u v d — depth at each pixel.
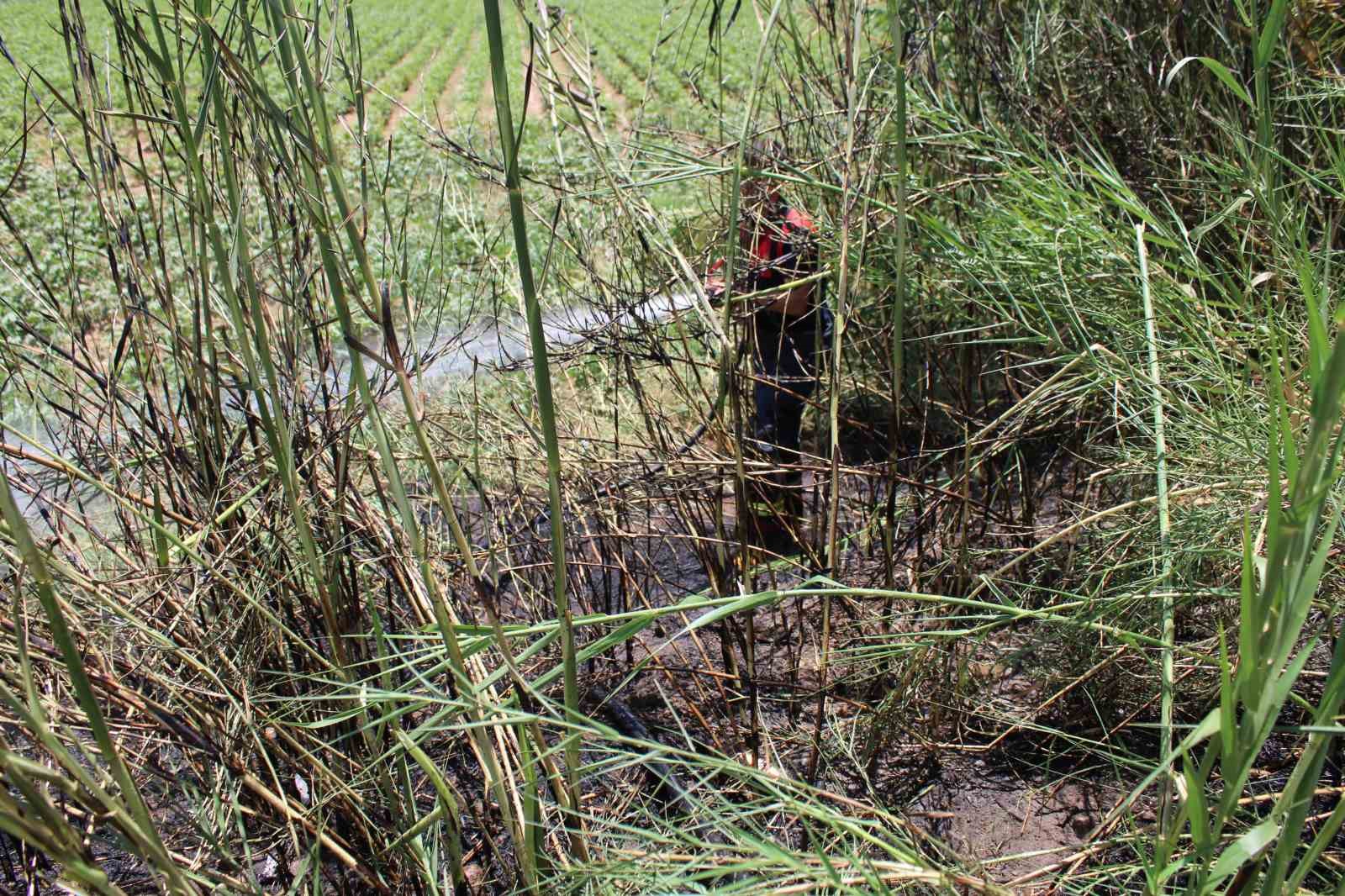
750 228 3.08
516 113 9.19
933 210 3.51
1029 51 3.77
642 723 2.71
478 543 2.89
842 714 2.70
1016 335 3.04
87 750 1.65
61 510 2.07
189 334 2.22
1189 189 3.21
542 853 1.87
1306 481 1.13
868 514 2.85
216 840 1.76
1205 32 3.62
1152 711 2.50
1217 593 2.07
